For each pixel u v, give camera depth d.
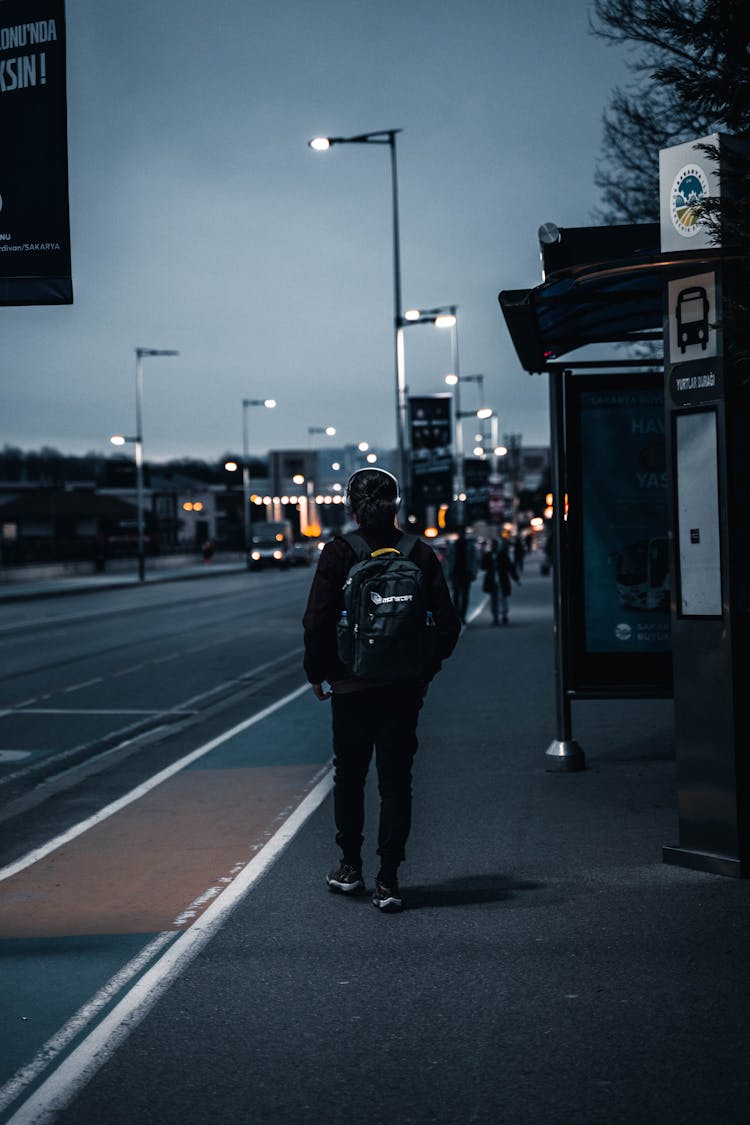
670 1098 3.65
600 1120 3.53
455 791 8.44
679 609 6.19
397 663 5.48
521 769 9.26
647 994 4.48
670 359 6.12
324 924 5.45
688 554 6.09
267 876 6.33
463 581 24.86
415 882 6.13
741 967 4.73
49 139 7.80
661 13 6.34
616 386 8.92
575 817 7.56
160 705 14.61
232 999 4.54
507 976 4.71
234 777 9.40
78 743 11.80
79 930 5.51
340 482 117.12
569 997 4.47
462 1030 4.20
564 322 7.78
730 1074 3.80
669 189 6.18
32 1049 4.12
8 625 30.27
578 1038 4.10
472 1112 3.60
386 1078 3.84
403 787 5.65
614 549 9.01
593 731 11.18
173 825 7.72
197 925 5.47
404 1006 4.43
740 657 5.95
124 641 24.77
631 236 7.80
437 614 5.68
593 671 9.06
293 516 123.62
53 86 7.79
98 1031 4.26
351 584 5.53
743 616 5.95
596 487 8.99
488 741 10.64
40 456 190.50
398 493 5.78
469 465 69.94
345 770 5.84
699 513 6.01
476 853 6.69
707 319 5.91
